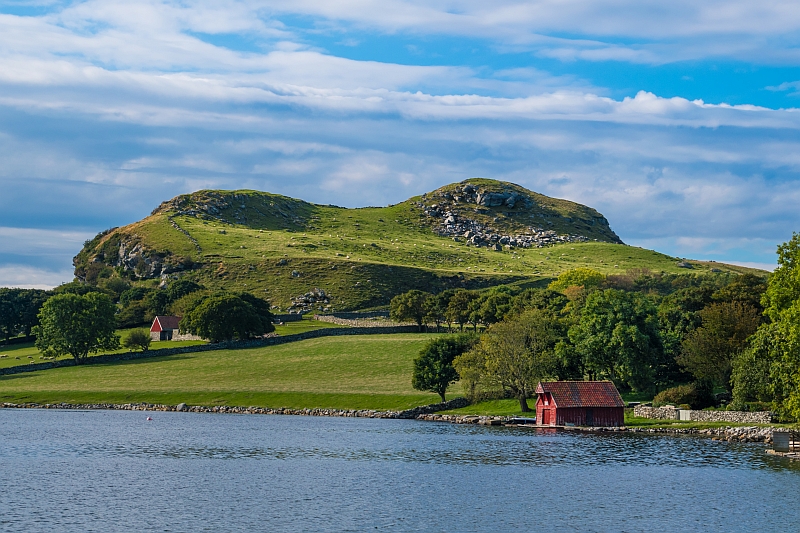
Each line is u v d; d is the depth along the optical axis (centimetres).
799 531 10475
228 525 10738
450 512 11488
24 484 13338
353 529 10556
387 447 17712
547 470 14688
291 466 15275
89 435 19825
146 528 10556
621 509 11619
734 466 14812
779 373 16512
